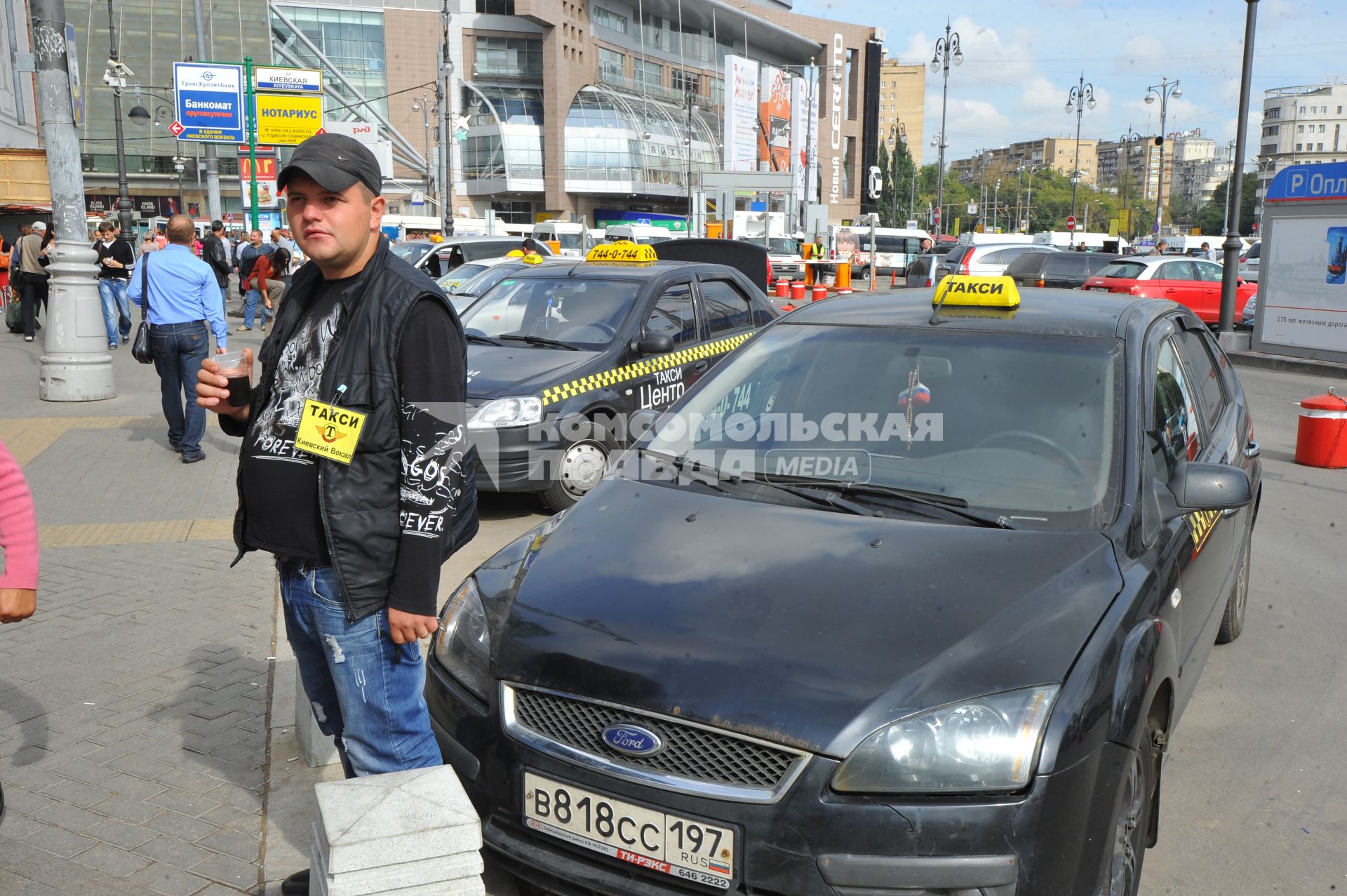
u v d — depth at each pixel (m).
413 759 2.71
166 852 3.14
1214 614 3.96
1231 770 3.86
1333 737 4.12
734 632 2.61
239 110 32.19
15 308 17.69
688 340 7.94
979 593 2.69
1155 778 2.96
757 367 3.95
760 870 2.35
